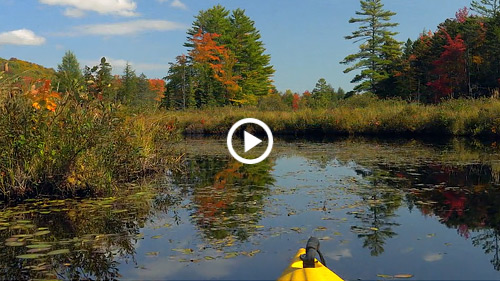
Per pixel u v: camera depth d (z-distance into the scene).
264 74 57.03
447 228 4.50
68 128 6.36
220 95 46.06
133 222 4.83
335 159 10.94
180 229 4.54
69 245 4.02
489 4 43.91
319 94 64.88
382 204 5.69
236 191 6.73
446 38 39.34
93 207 5.57
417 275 3.20
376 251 3.77
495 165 9.12
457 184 7.06
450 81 36.56
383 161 10.27
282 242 4.06
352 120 21.11
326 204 5.72
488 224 4.63
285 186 7.14
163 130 9.98
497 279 3.10
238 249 3.86
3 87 6.20
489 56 34.25
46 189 6.20
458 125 17.53
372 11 47.69
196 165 10.20
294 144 16.25
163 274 3.29
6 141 6.00
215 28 50.59
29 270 3.38
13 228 4.59
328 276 2.39
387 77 46.47
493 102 18.47
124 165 7.81
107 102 7.16
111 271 3.35
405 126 19.17
